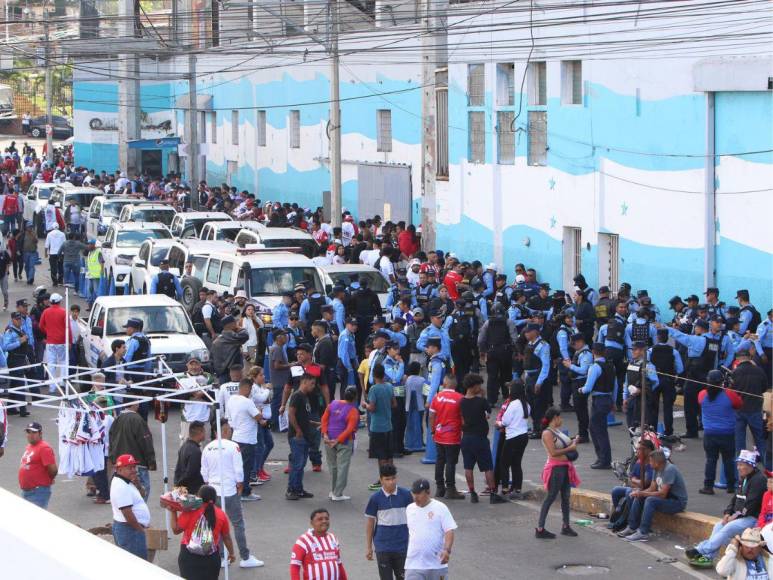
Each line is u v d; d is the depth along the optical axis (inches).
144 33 2380.7
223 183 2313.0
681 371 807.7
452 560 592.1
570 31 1240.2
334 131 1477.6
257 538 631.8
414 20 1590.8
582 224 1239.5
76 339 1031.6
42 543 85.6
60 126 4146.2
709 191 1046.4
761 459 688.4
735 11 1003.9
